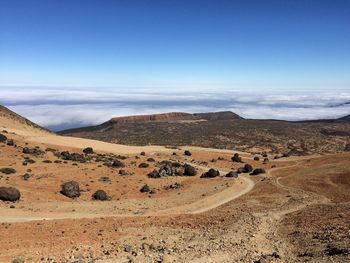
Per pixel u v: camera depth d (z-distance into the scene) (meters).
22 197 58.81
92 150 116.31
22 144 105.25
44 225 42.53
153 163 102.19
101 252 29.81
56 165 83.31
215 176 87.50
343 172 81.88
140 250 30.19
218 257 26.19
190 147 161.88
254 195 67.81
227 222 42.47
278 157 135.50
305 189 70.06
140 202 64.38
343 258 22.12
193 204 63.44
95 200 63.88
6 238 35.94
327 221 37.31
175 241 34.22
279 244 30.50
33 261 27.41
